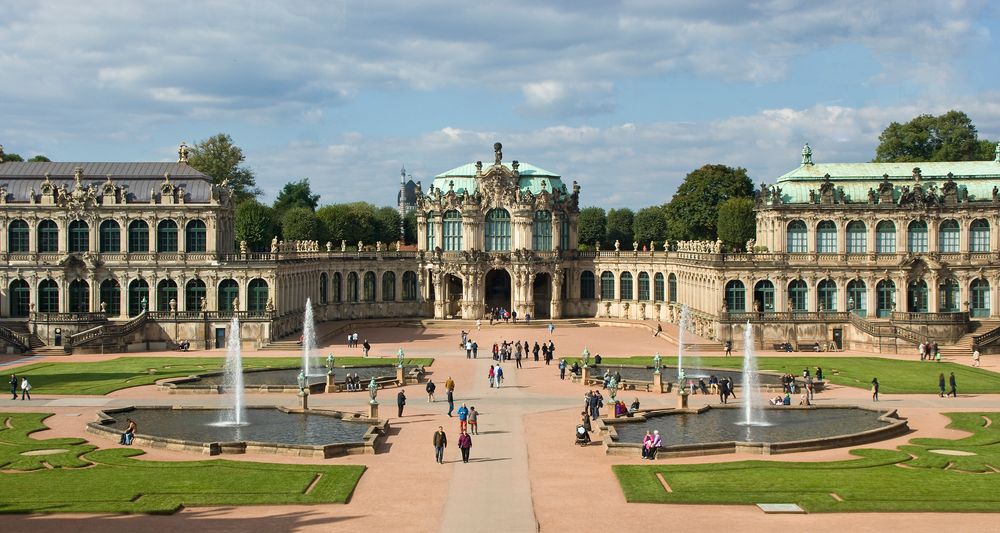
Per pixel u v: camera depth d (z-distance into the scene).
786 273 154.38
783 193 160.62
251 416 89.06
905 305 153.88
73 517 56.19
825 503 58.72
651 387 106.50
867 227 157.12
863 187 160.00
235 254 155.25
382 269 191.88
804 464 69.88
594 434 81.81
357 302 189.12
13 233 153.12
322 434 80.56
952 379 101.94
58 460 70.38
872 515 56.91
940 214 155.50
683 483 64.12
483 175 191.88
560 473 67.88
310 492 61.75
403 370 110.50
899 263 154.12
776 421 86.88
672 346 150.12
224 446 73.94
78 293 153.00
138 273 152.12
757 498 60.09
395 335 167.62
